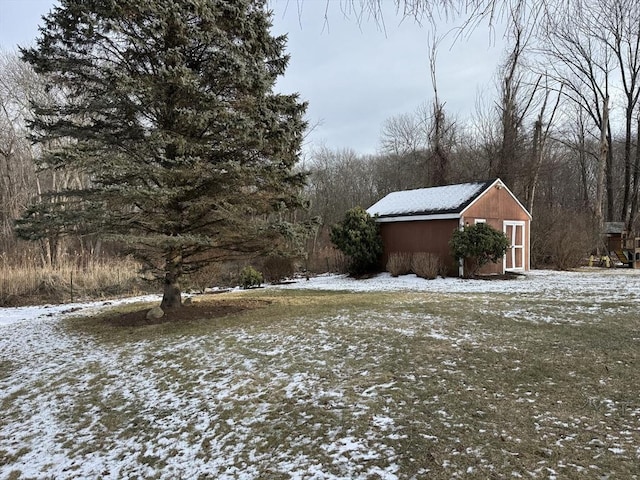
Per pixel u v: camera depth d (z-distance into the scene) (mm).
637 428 3406
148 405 4773
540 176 26578
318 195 35406
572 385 4340
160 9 7160
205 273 14695
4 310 12609
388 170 37281
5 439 4344
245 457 3531
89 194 8016
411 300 10109
